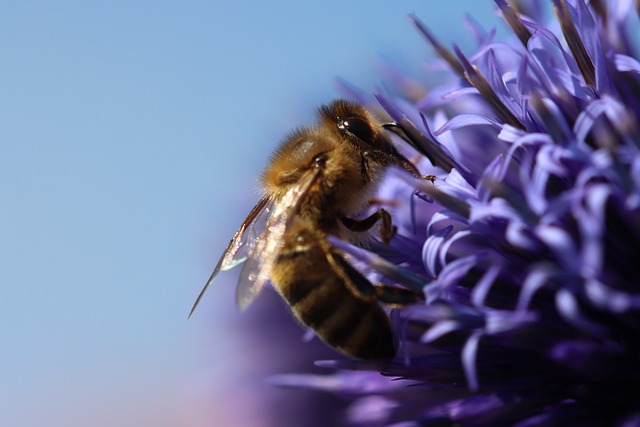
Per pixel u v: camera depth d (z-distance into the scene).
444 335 0.09
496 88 0.08
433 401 0.09
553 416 0.08
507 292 0.08
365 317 0.09
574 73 0.08
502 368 0.08
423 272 0.09
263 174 0.09
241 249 0.09
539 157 0.08
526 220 0.08
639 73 0.08
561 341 0.08
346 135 0.09
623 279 0.08
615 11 0.08
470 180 0.08
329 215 0.09
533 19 0.09
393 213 0.09
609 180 0.08
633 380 0.08
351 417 0.10
